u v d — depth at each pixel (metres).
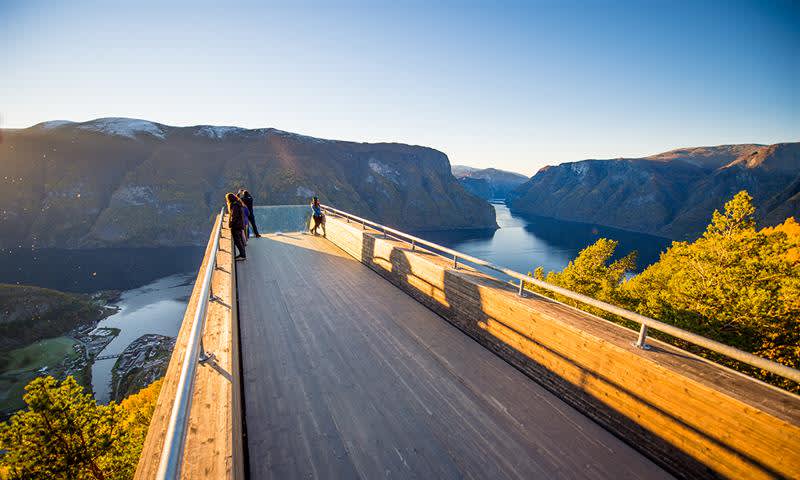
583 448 3.08
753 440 2.34
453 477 2.77
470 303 5.09
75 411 13.13
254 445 3.02
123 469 14.17
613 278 27.39
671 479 2.75
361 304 6.27
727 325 13.63
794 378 2.02
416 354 4.62
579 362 3.51
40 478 12.27
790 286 12.80
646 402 2.95
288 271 8.10
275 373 4.11
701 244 16.19
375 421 3.37
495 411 3.54
